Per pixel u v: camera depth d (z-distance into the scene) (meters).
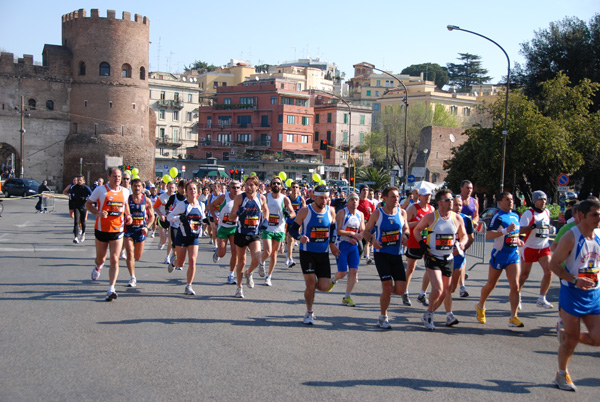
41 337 7.33
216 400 5.37
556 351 7.41
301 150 85.94
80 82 63.47
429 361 6.77
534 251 9.84
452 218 8.23
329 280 8.47
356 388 5.78
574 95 37.03
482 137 38.28
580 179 44.00
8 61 61.88
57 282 11.16
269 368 6.33
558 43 43.75
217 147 86.62
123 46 63.88
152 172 67.12
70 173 63.16
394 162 82.25
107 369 6.18
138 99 65.31
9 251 15.73
